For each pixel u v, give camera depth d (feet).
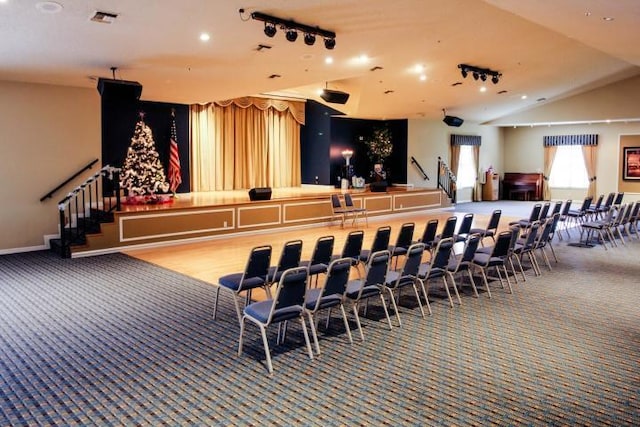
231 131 45.27
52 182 28.40
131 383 11.32
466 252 17.65
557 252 26.99
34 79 26.61
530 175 58.23
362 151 51.19
